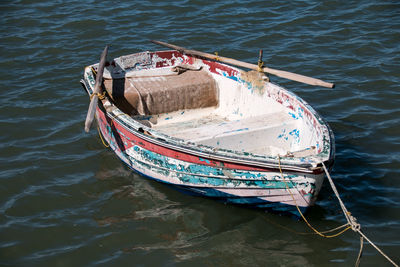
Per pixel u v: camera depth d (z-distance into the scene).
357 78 10.22
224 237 6.12
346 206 6.58
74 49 11.80
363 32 12.21
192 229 6.25
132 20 13.30
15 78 10.49
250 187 6.14
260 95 7.71
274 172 5.82
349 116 8.88
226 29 12.70
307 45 11.73
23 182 7.16
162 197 6.89
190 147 6.18
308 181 5.74
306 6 13.89
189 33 12.51
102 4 14.37
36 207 6.66
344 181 7.08
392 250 5.80
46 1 14.59
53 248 5.93
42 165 7.57
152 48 11.76
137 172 7.36
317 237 6.07
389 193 6.80
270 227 6.27
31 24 13.09
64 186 7.10
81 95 9.83
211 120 8.40
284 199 6.09
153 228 6.27
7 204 6.70
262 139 6.88
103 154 7.90
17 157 7.79
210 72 8.68
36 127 8.68
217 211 6.59
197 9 13.91
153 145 6.58
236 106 8.25
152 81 8.49
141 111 8.16
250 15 13.47
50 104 9.46
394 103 9.23
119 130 7.07
